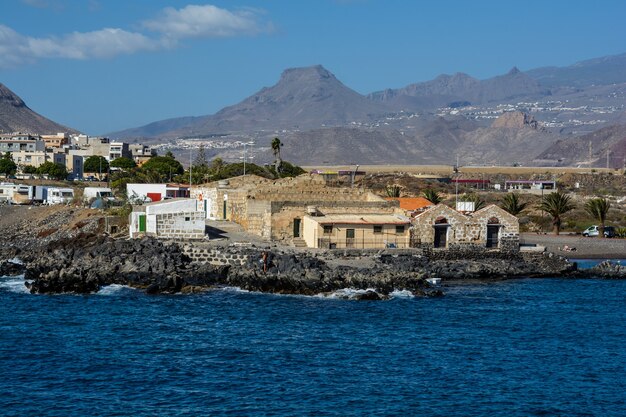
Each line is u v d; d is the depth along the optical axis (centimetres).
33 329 9856
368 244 13988
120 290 12188
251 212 14750
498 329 10169
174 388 7662
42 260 13300
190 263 12781
